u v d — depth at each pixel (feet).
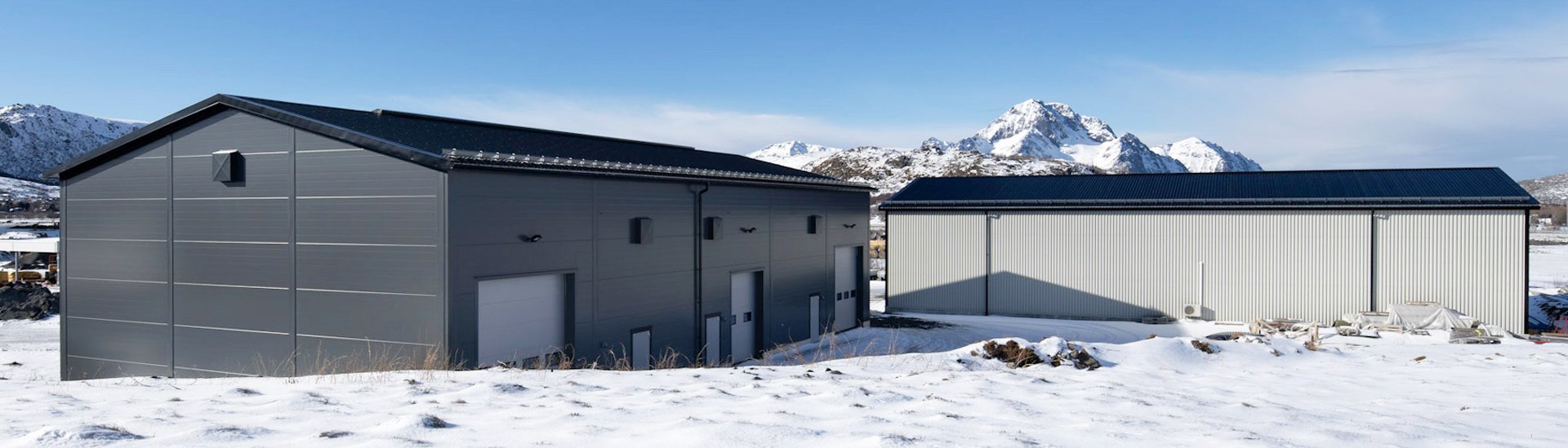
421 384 33.35
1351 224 96.73
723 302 78.43
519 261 58.23
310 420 23.17
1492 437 22.89
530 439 20.45
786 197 88.02
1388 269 95.20
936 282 114.73
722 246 78.18
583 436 21.01
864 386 34.78
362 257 56.59
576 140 82.43
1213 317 102.22
